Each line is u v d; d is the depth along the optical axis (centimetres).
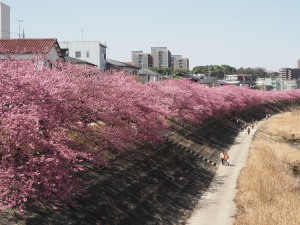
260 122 10550
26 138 1480
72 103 2044
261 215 2689
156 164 3350
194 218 2778
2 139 1459
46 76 1866
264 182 3550
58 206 1908
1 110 1502
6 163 1462
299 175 4366
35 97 1620
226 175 4178
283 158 5012
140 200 2606
